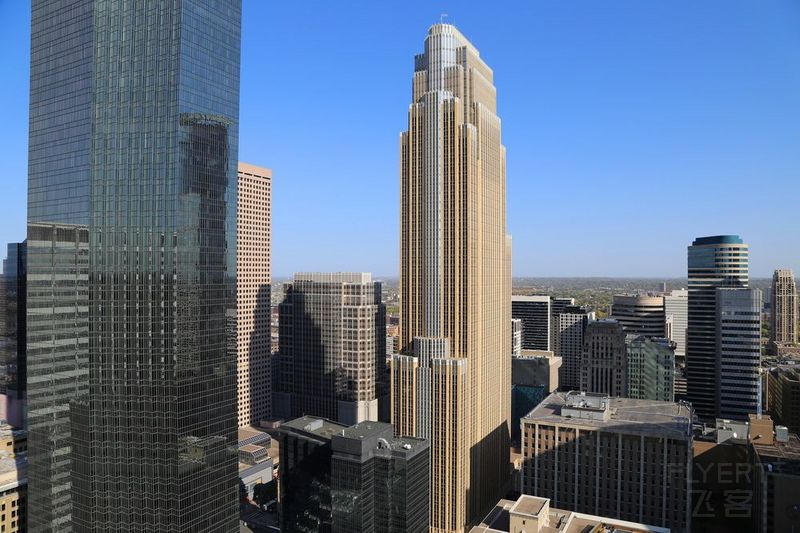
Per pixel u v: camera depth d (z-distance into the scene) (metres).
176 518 198.62
